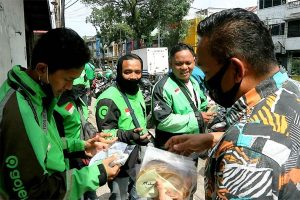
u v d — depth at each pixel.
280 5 30.67
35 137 1.40
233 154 1.01
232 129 1.07
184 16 29.27
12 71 1.50
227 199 0.99
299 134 1.01
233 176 0.99
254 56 1.10
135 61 2.74
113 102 2.65
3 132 1.36
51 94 1.56
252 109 1.08
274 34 31.72
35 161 1.38
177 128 2.66
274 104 1.06
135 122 2.72
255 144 0.98
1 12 3.02
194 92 2.94
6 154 1.36
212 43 1.14
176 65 2.76
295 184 0.96
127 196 2.66
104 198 4.14
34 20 9.45
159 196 1.37
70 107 2.22
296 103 1.07
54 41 1.45
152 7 27.95
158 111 2.70
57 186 1.44
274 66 1.14
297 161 0.98
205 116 2.77
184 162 1.49
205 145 1.69
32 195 1.38
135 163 2.25
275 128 1.01
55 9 13.66
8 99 1.42
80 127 2.39
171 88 2.75
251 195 0.95
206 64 1.18
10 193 1.40
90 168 1.58
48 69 1.49
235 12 1.15
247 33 1.09
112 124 2.64
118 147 2.08
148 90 10.15
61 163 1.61
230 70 1.14
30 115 1.42
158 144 2.78
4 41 3.11
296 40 29.31
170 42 30.75
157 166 1.44
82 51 1.49
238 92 1.15
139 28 28.92
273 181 0.95
